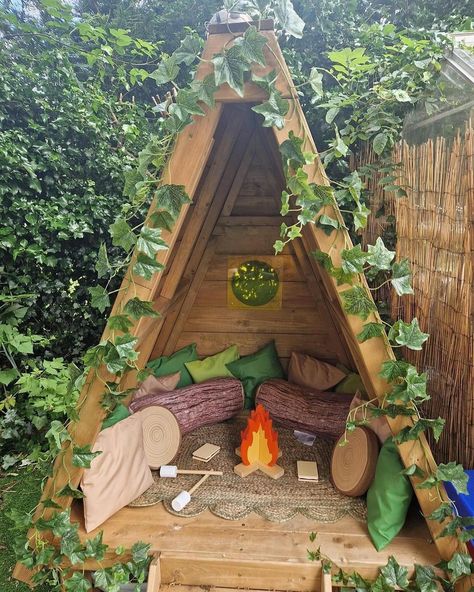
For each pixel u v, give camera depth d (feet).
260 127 7.32
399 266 4.41
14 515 4.80
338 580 4.61
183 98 4.02
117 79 11.64
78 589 4.65
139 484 5.82
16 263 9.61
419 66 6.86
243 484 6.13
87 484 5.16
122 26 12.12
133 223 10.24
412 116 8.15
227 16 4.14
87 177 10.40
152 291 4.46
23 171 9.30
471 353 5.18
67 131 9.95
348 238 4.39
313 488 6.00
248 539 4.98
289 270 9.04
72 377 4.80
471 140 4.94
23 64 9.75
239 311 9.30
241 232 8.96
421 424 4.43
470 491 4.75
